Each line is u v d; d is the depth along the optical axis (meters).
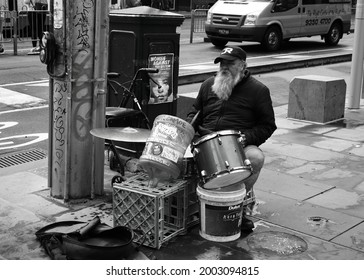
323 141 7.71
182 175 4.59
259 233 4.74
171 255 4.32
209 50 18.17
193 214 4.76
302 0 19.02
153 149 4.32
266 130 4.80
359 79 9.67
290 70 14.87
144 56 6.37
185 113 7.33
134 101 6.22
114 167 6.26
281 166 6.55
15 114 9.28
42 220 4.91
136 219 4.46
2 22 17.38
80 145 5.27
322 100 8.66
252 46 19.80
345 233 4.78
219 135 4.29
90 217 4.98
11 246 4.41
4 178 6.00
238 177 4.32
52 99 5.26
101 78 5.25
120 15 6.35
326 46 20.83
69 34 4.97
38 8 16.91
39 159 6.90
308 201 5.49
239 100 4.82
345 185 5.98
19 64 14.16
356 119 9.11
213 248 4.44
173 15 6.49
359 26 9.45
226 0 18.69
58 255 4.23
